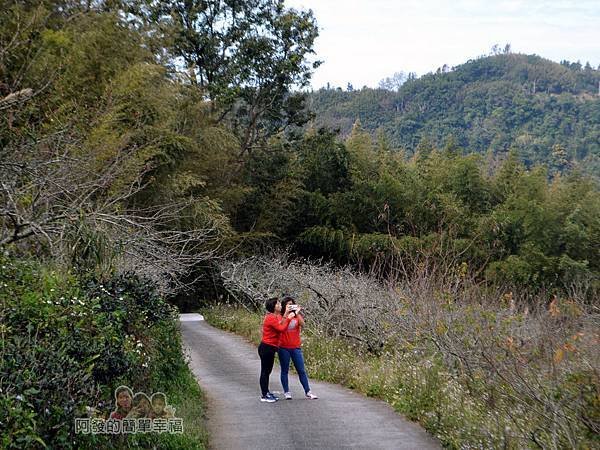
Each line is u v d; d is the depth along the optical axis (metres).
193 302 31.78
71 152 11.73
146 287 9.82
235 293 28.59
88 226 9.92
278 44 36.09
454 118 135.50
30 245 10.20
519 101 135.50
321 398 11.05
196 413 9.18
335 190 39.03
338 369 13.76
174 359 10.69
